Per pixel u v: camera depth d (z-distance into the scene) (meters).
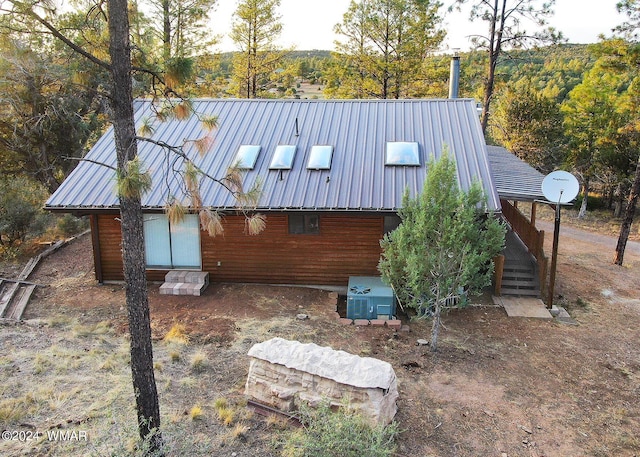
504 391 9.26
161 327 11.48
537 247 14.54
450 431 7.92
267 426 7.83
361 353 10.53
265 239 14.17
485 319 12.66
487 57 25.52
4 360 9.40
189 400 8.47
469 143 14.85
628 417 8.58
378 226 13.77
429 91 30.91
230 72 33.28
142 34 7.33
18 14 5.52
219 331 11.30
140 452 6.08
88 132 22.38
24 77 17.06
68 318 11.83
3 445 6.97
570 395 9.23
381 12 29.17
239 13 30.64
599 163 29.09
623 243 18.89
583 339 11.77
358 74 31.19
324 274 14.23
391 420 7.84
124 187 5.23
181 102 6.59
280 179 13.88
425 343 11.07
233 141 15.48
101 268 14.39
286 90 38.81
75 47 5.72
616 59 17.73
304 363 7.96
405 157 14.19
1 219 16.69
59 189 13.80
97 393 8.45
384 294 12.23
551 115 30.73
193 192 6.41
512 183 15.44
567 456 7.47
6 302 12.41
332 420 6.70
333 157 14.62
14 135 19.44
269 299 13.41
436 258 10.25
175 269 14.59
